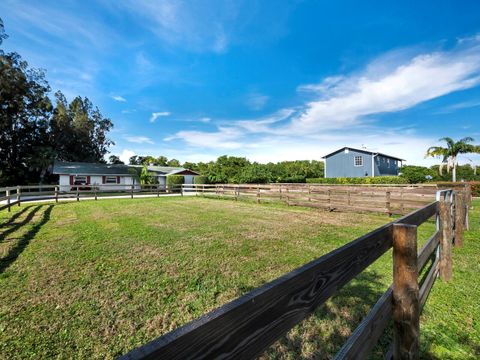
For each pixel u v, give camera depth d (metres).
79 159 32.50
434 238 2.87
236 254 4.52
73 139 31.66
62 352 2.14
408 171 21.38
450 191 4.05
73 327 2.47
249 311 0.70
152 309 2.79
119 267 3.96
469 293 2.88
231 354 0.64
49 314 2.69
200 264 4.05
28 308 2.81
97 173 24.00
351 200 9.17
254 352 0.70
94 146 35.22
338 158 25.20
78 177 23.17
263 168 24.88
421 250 2.32
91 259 4.32
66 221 7.86
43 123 28.02
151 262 4.16
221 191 15.71
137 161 45.97
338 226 6.79
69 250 4.82
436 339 2.15
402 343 1.50
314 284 0.96
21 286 3.33
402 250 1.53
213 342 0.60
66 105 32.81
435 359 1.94
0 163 24.70
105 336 2.35
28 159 25.11
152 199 15.53
